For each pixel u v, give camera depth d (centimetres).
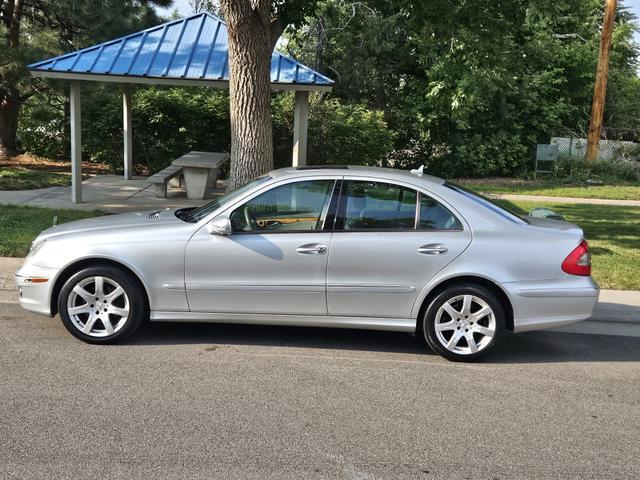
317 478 337
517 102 2414
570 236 530
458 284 524
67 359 499
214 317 529
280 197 532
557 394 472
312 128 1920
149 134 1881
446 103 2086
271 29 914
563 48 2569
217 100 1883
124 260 518
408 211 528
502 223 525
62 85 1437
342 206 528
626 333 641
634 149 2331
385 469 350
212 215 531
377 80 2355
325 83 1097
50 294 527
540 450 380
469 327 527
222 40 1205
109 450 358
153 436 377
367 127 2017
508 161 2392
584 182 2106
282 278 520
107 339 532
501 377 503
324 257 516
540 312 520
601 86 2228
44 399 423
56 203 1198
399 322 527
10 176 1508
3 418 393
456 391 469
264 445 371
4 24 1580
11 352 511
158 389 447
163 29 1219
